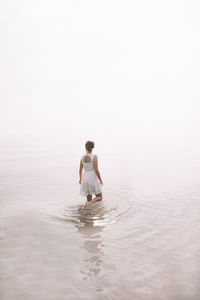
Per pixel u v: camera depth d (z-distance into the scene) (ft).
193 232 14.19
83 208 18.28
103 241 13.16
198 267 10.71
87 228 14.82
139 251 12.09
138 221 15.84
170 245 12.67
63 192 22.70
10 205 19.07
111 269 10.61
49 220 16.02
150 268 10.66
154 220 15.98
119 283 9.68
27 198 20.88
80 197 21.18
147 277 10.05
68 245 12.72
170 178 27.68
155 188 23.62
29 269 10.64
